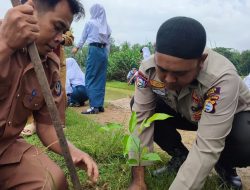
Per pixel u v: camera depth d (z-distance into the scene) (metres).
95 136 4.42
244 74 9.78
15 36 2.14
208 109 2.62
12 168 2.57
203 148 2.61
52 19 2.35
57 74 2.75
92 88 7.40
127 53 19.77
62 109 2.87
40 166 2.56
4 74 2.30
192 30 2.37
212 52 2.76
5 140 2.56
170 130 3.46
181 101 2.95
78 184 2.38
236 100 2.64
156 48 2.46
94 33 7.25
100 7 7.43
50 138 2.79
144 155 2.57
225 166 3.29
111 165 3.59
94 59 7.33
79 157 2.67
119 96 11.75
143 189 2.97
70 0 2.37
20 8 2.12
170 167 3.49
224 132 2.62
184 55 2.36
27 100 2.54
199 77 2.65
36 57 2.14
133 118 2.50
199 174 2.58
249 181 3.68
